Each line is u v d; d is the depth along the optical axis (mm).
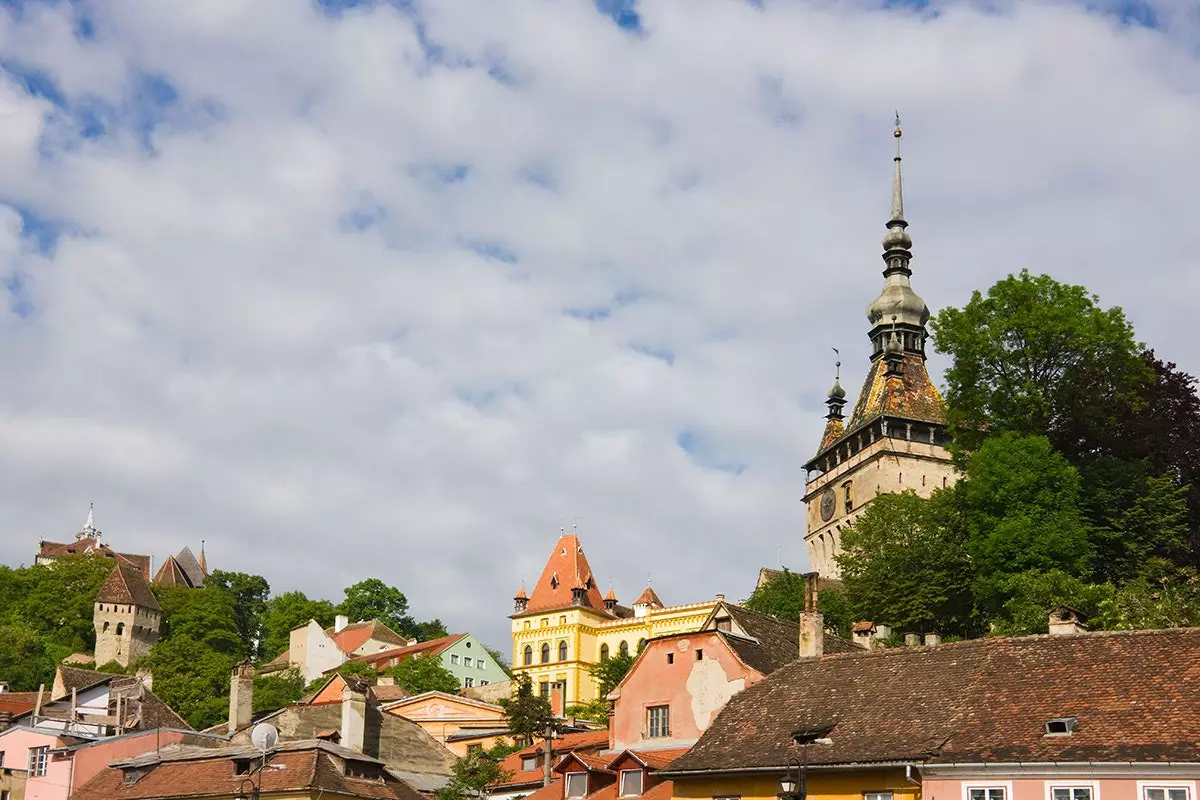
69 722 95625
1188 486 105188
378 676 193875
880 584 122938
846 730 58469
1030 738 53000
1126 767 49562
